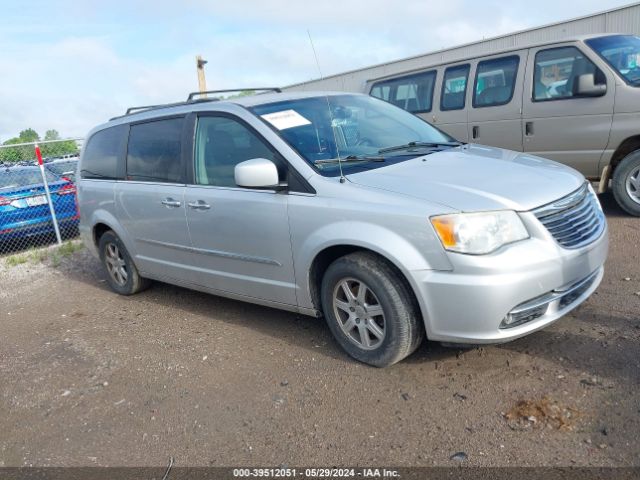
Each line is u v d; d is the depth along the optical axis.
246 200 4.11
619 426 2.81
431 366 3.61
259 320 4.79
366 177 3.67
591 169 6.59
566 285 3.35
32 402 3.93
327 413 3.28
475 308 3.12
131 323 5.18
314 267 3.84
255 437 3.16
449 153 4.17
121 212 5.47
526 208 3.24
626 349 3.48
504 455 2.73
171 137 4.90
